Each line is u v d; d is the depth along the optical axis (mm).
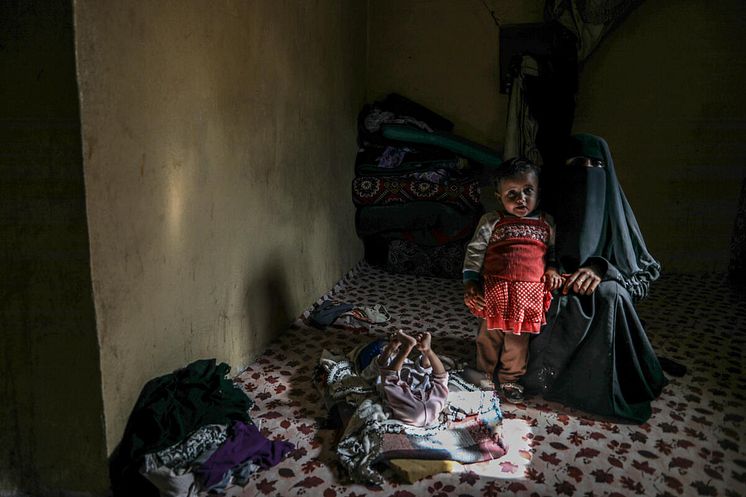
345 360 3086
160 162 2332
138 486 2158
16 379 2104
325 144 4336
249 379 3098
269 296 3482
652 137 5020
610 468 2354
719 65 4781
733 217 4988
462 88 5324
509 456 2434
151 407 2182
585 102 5070
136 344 2236
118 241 2096
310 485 2236
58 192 1919
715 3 4695
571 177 2852
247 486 2221
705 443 2527
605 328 2695
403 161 5039
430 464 2309
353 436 2449
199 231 2670
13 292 2029
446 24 5242
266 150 3314
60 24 1807
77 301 1990
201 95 2605
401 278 4980
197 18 2531
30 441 2152
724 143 4895
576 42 4668
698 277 5039
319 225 4273
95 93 1921
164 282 2412
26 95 1872
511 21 5090
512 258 2729
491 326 2766
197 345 2713
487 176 5090
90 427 2088
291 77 3604
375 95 5523
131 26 2094
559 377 2852
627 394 2809
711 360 3373
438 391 2631
